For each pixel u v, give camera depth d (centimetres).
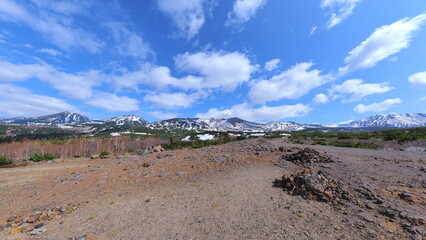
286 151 1656
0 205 690
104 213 586
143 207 627
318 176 736
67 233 459
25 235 453
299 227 445
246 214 532
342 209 540
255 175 1009
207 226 470
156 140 6769
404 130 5688
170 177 1050
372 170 945
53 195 804
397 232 404
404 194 587
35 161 2008
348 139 3922
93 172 1236
